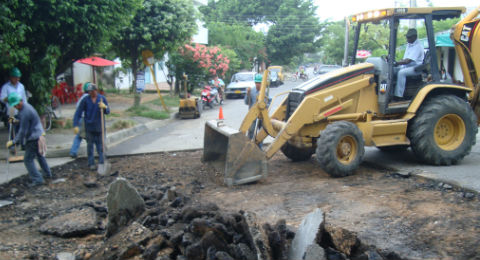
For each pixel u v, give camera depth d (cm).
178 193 560
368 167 751
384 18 738
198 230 371
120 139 1161
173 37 1609
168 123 1506
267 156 675
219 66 2383
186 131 1280
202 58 2212
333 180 664
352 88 719
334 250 354
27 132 666
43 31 998
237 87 2470
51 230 474
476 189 536
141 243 380
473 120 731
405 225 449
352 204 533
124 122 1267
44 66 1014
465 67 796
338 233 368
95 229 482
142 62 1780
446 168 695
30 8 899
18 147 934
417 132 713
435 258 372
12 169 775
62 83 1881
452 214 466
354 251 359
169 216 442
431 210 486
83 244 448
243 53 3803
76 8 962
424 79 765
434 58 746
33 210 566
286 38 4994
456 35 782
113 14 1090
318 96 698
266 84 711
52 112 1255
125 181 462
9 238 460
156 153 951
